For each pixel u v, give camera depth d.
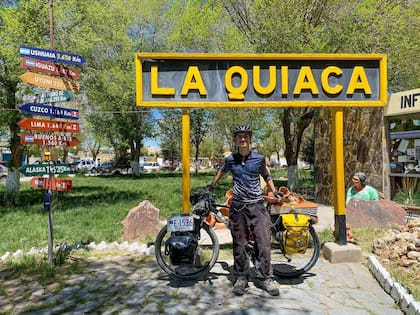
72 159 54.59
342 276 4.59
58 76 5.16
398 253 4.92
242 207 4.20
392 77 13.39
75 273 4.85
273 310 3.65
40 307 3.81
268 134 22.06
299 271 4.54
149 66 5.07
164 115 32.62
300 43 11.83
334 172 5.42
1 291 4.25
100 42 13.61
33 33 11.69
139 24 26.14
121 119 30.88
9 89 12.73
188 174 5.15
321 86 5.24
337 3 12.40
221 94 5.14
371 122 9.59
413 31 12.01
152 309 3.72
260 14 12.41
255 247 4.28
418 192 8.31
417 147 8.32
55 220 9.36
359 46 12.03
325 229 7.00
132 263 5.26
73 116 5.39
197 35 14.45
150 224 6.96
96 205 12.30
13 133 13.26
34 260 5.32
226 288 4.25
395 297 3.85
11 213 10.73
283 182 21.86
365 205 7.18
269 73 5.20
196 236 4.56
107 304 3.86
